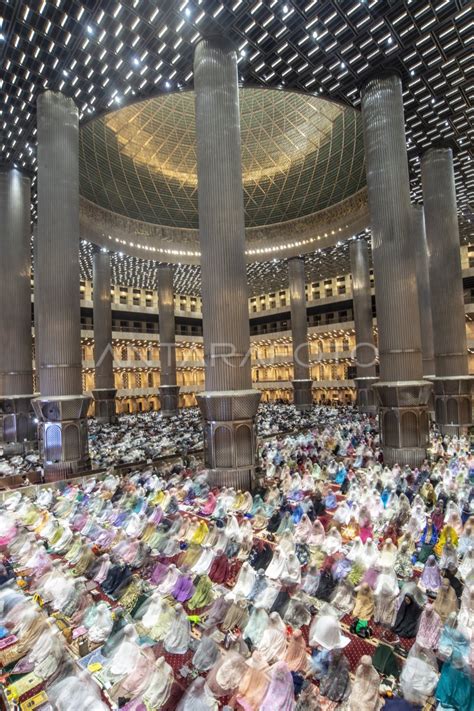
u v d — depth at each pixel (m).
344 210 33.78
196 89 13.46
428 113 18.61
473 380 19.47
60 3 13.57
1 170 20.80
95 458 16.80
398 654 5.14
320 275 48.03
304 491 11.74
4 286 20.22
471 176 24.19
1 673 5.13
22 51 15.16
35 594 6.77
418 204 26.48
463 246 39.16
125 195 33.59
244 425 12.41
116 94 17.61
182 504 11.54
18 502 11.48
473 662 4.46
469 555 6.84
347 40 15.00
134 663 4.96
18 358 20.20
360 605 5.85
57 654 5.16
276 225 37.97
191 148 33.59
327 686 4.41
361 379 33.59
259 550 7.64
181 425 28.28
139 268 41.03
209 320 12.70
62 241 15.12
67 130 16.12
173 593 6.62
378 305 14.89
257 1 13.39
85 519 9.76
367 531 8.33
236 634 5.48
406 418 14.13
